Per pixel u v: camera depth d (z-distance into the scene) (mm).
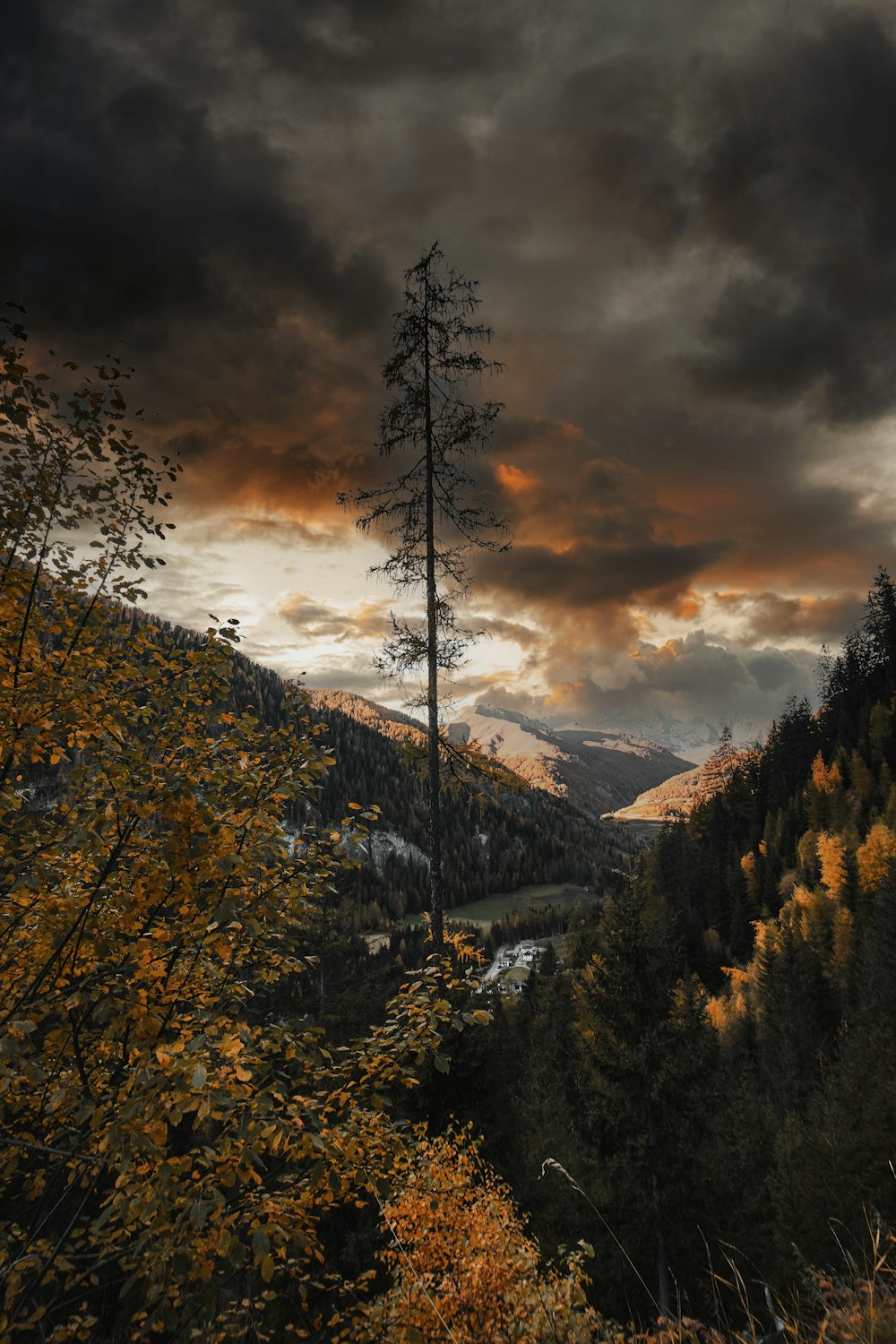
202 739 5031
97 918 4148
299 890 4707
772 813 100000
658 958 15531
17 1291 3703
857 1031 27781
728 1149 14273
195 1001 4613
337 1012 21688
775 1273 11656
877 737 89500
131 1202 3441
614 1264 12344
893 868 39469
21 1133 4551
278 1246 4055
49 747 4789
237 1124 3615
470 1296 6328
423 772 12438
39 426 4938
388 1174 4844
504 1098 16516
